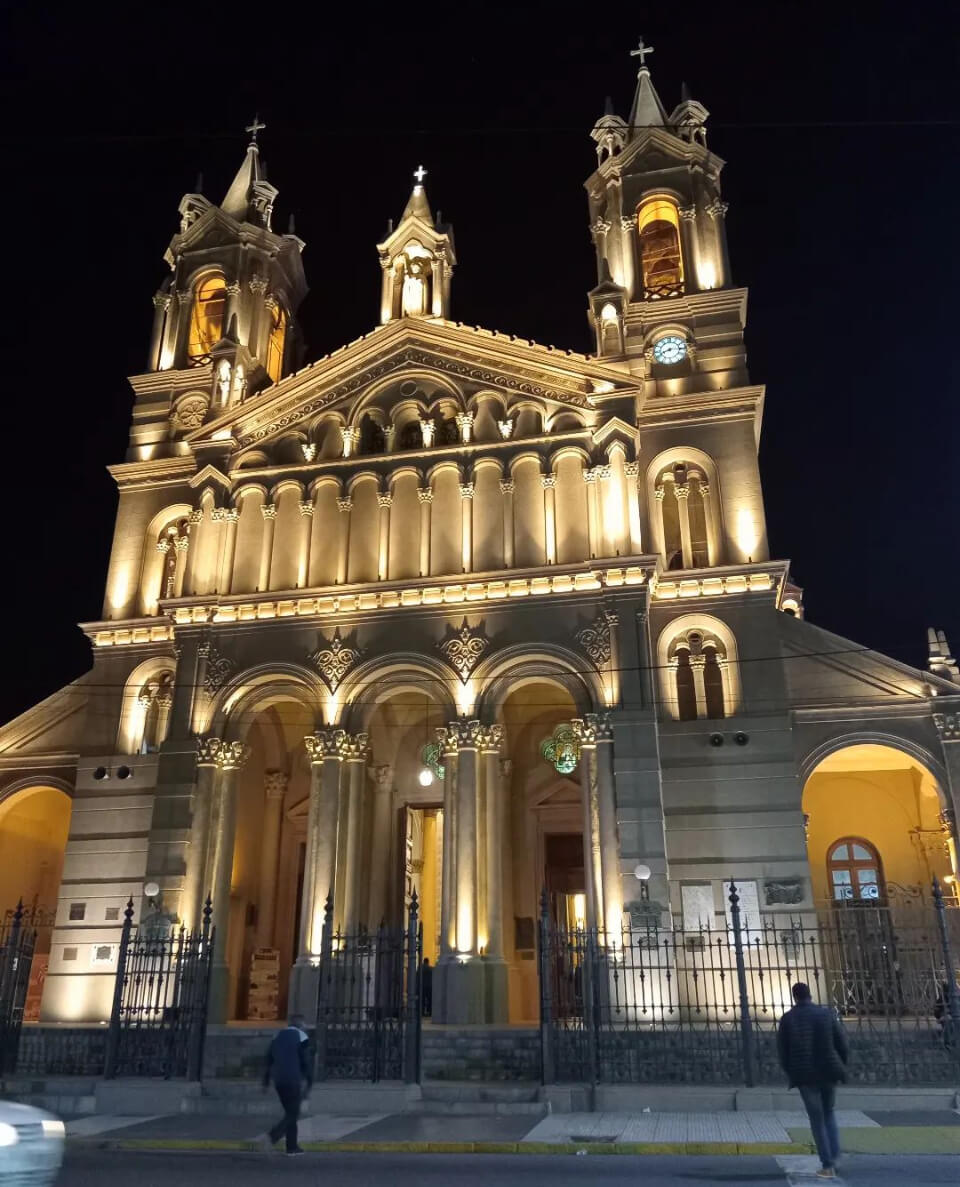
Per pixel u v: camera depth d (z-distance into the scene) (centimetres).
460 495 3622
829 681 3362
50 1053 2862
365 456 3775
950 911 3005
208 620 3603
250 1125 2078
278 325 4903
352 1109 2253
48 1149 995
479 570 3503
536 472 3609
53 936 3484
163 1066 2552
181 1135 1928
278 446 3934
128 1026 2620
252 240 4725
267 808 3925
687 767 3241
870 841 3969
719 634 3416
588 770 3142
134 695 3822
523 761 3828
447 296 4275
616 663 3219
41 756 3838
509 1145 1759
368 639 3462
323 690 3425
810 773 3269
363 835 3344
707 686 3384
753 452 3666
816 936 2977
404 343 3947
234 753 3459
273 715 3981
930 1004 2738
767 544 3525
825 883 3944
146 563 4069
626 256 4206
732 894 2456
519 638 3338
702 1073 2433
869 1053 2409
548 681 3306
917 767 3391
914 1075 2338
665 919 2908
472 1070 2608
